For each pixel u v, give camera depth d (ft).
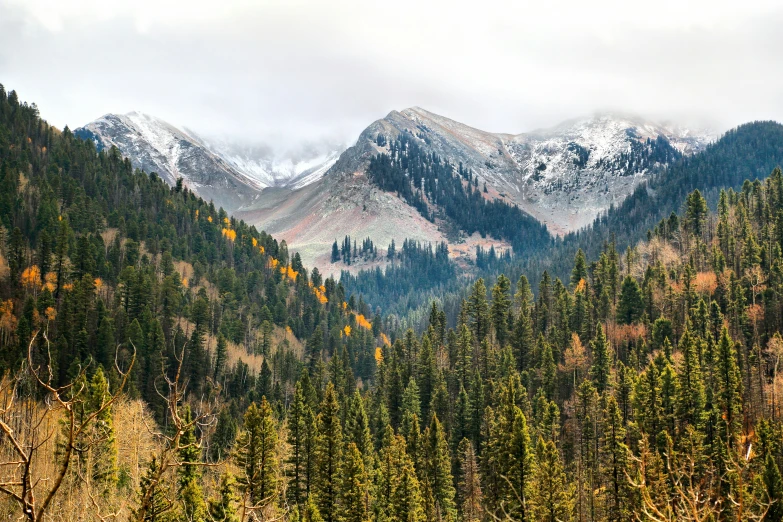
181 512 98.07
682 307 417.69
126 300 514.27
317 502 253.65
